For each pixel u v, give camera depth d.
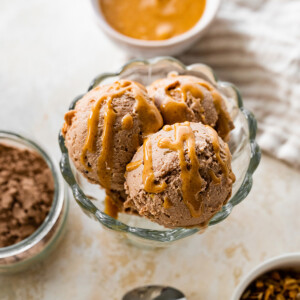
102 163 0.32
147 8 0.43
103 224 0.33
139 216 0.35
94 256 0.39
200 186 0.30
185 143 0.31
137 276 0.39
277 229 0.40
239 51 0.43
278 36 0.43
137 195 0.31
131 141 0.32
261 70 0.43
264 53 0.43
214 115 0.34
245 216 0.40
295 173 0.42
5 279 0.39
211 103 0.34
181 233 0.33
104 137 0.32
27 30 0.46
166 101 0.33
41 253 0.38
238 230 0.40
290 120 0.42
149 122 0.32
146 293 0.38
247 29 0.43
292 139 0.42
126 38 0.41
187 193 0.30
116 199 0.35
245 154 0.36
